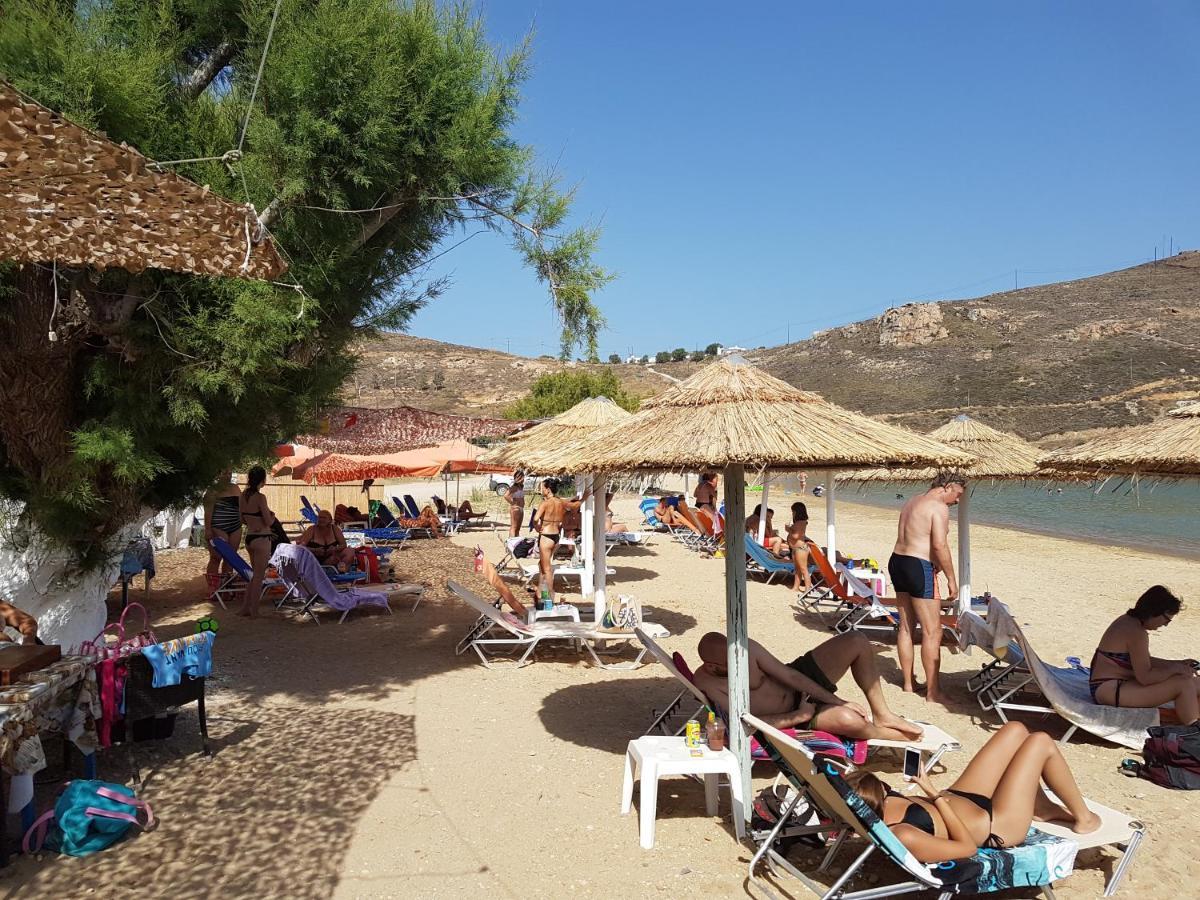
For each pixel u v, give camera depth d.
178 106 6.35
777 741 3.85
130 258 3.57
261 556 10.45
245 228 3.46
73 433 5.58
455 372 101.00
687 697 7.20
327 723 6.41
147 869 4.12
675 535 21.03
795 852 4.44
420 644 9.12
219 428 6.48
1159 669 6.28
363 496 24.52
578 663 8.41
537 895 3.97
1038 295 107.62
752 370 5.21
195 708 6.67
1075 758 5.92
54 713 4.50
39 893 3.89
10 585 6.24
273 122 6.13
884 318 100.62
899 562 7.34
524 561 15.97
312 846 4.41
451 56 6.99
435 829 4.64
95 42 5.53
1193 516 30.77
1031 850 3.81
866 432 4.79
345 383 8.00
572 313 7.56
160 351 5.79
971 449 9.34
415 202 7.28
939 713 6.91
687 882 4.11
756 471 4.71
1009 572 15.59
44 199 3.20
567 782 5.34
